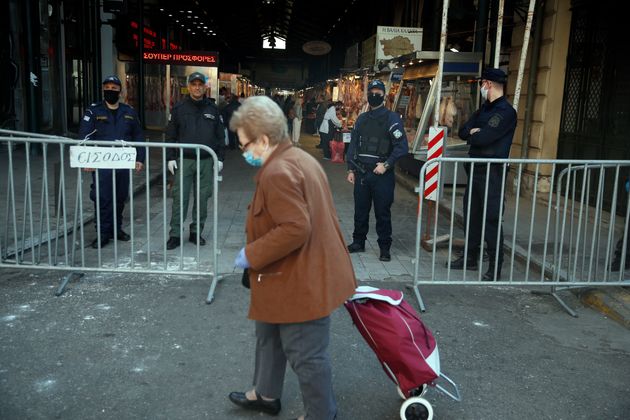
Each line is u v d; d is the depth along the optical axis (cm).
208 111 662
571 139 961
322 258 283
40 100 1412
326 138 1800
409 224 843
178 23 3516
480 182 592
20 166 1202
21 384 358
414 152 1152
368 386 371
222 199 1020
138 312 476
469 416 339
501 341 445
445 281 527
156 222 807
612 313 498
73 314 468
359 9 2936
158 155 1515
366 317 320
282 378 327
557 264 590
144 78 2131
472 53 1100
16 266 532
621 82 834
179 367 386
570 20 966
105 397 347
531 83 1016
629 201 525
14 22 1480
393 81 1461
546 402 356
